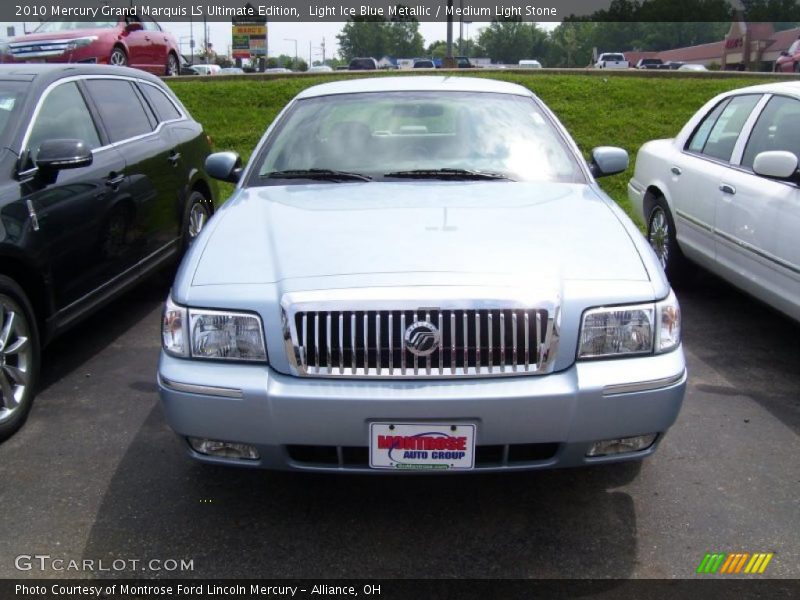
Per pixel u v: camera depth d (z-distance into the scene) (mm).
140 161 5094
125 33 14141
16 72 4508
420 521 2895
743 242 4672
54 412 3861
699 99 12055
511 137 3959
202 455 2727
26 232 3734
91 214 4355
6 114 4086
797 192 4176
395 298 2539
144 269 5125
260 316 2627
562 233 3004
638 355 2662
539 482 3160
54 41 12906
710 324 5148
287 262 2783
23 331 3688
